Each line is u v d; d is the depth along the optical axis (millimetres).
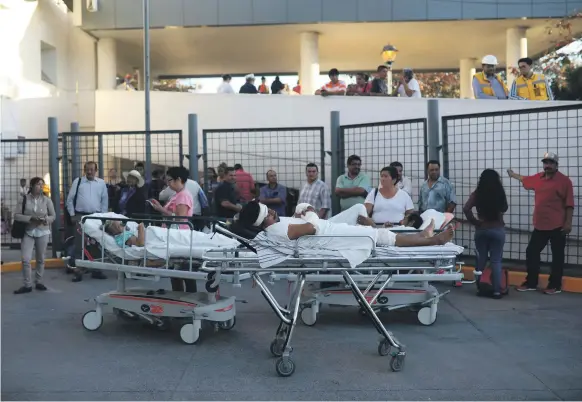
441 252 5383
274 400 4527
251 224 5281
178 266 6316
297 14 14773
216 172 12047
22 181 12852
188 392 4711
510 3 14578
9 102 13430
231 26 15055
